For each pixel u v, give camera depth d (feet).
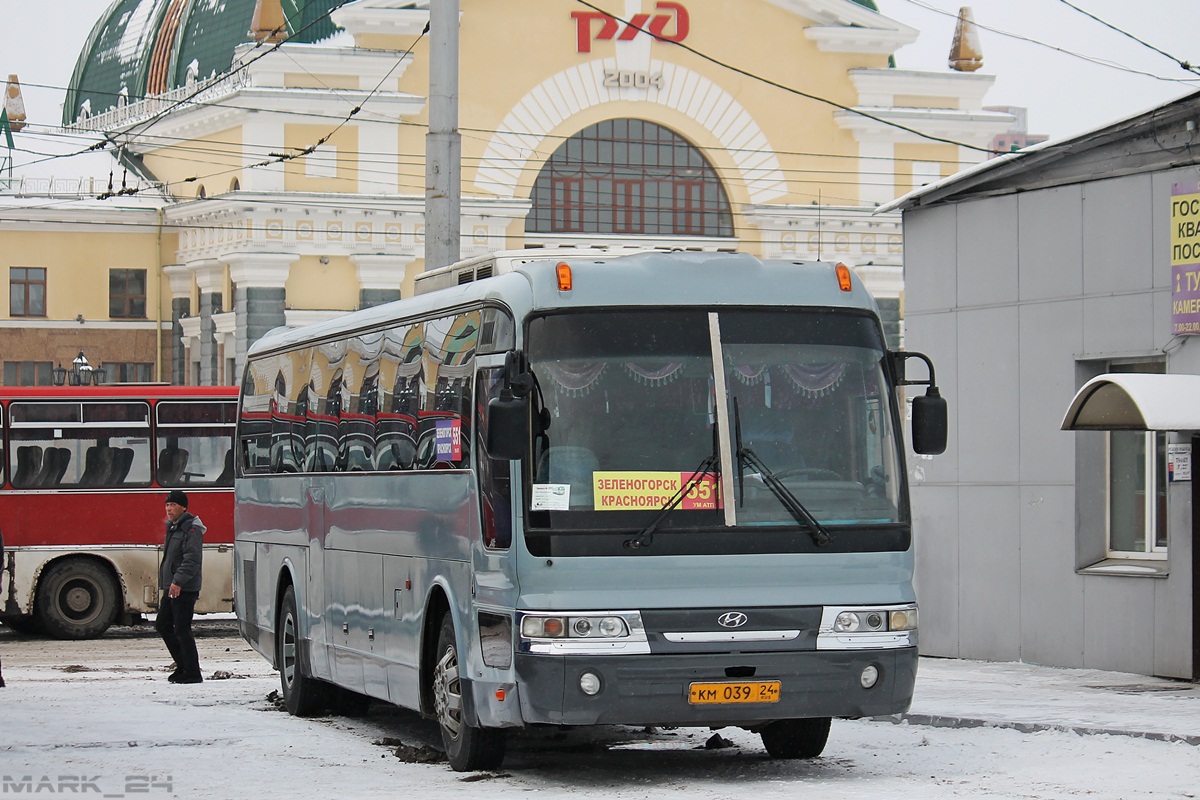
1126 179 62.75
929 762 42.50
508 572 38.83
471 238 209.26
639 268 40.42
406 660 45.83
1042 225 66.03
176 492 67.56
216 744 47.19
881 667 39.47
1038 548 65.98
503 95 213.05
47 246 223.51
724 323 40.22
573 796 37.35
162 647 89.45
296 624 56.80
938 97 228.22
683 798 36.81
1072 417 58.54
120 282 225.56
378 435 49.21
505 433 37.52
